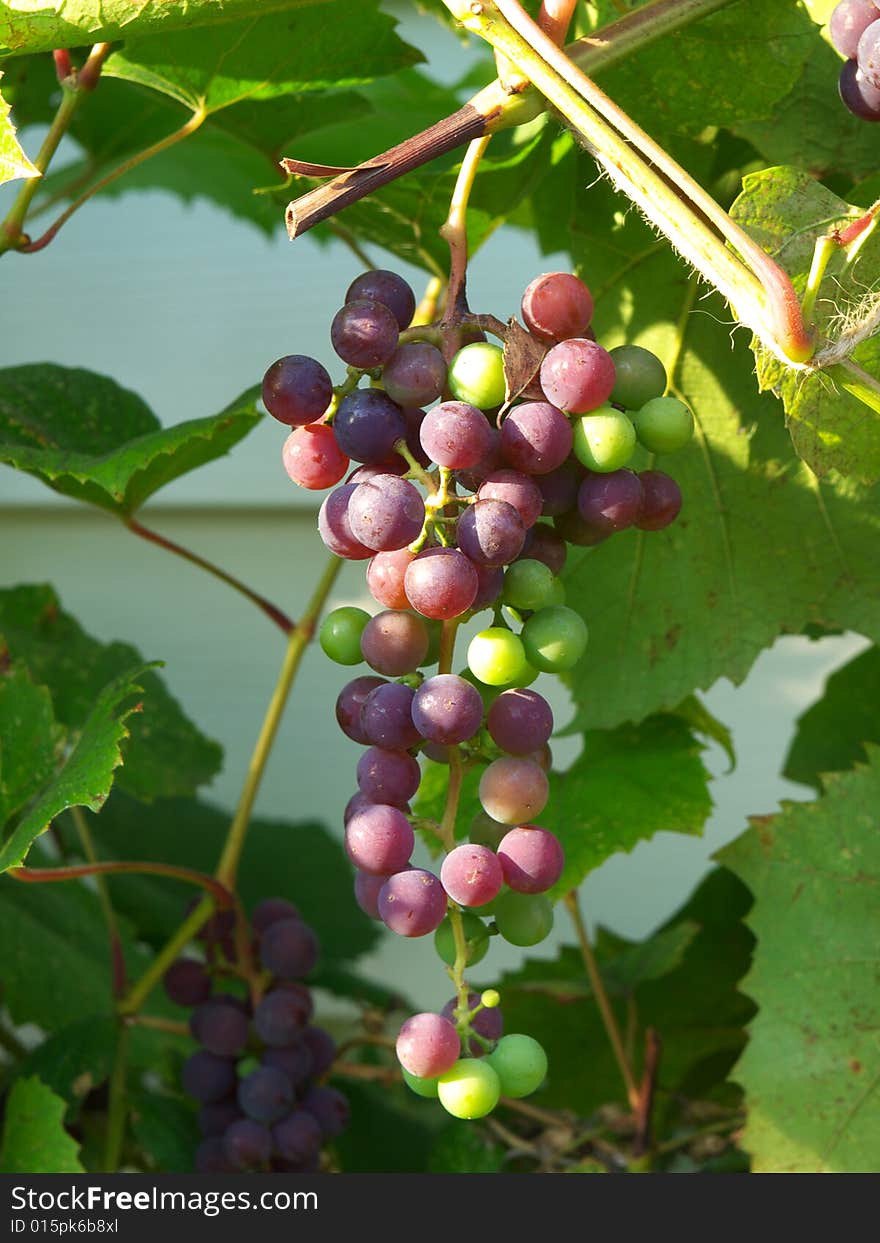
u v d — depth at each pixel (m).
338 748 1.17
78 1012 0.76
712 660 0.68
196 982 0.71
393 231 0.67
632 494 0.52
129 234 1.22
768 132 0.63
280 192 0.66
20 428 0.68
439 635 0.53
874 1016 0.65
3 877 0.80
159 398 1.21
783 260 0.53
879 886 0.66
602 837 0.68
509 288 1.06
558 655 0.52
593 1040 0.82
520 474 0.51
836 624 0.68
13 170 0.52
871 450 0.54
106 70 0.64
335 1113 0.71
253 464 1.17
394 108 0.93
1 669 0.66
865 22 0.54
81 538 1.23
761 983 0.66
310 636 0.74
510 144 0.63
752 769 1.06
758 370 0.53
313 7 0.61
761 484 0.68
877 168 0.63
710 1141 0.75
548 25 0.53
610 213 0.66
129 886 0.93
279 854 1.01
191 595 1.21
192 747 0.82
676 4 0.55
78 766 0.58
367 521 0.49
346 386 0.52
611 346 0.68
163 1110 0.74
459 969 0.51
